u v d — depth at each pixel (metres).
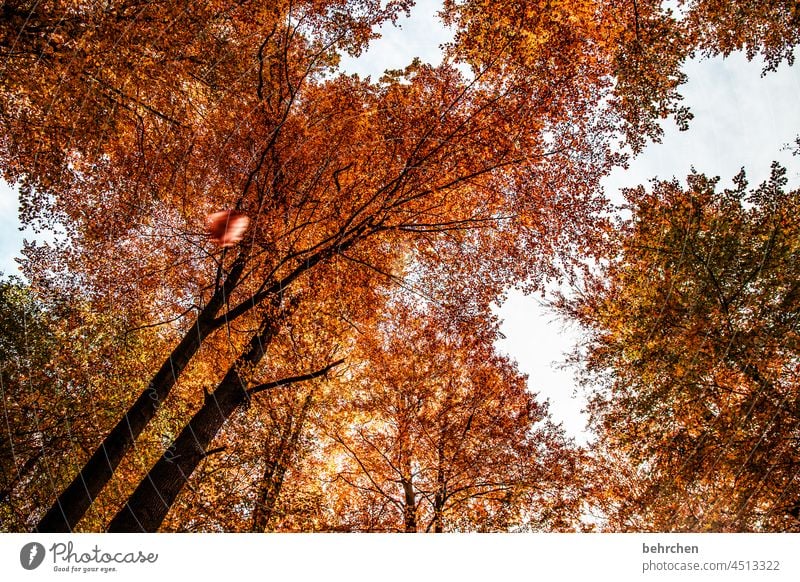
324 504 11.12
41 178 8.48
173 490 7.12
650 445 9.91
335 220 9.86
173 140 9.21
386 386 12.73
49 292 10.82
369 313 11.01
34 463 10.26
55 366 10.61
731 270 9.12
